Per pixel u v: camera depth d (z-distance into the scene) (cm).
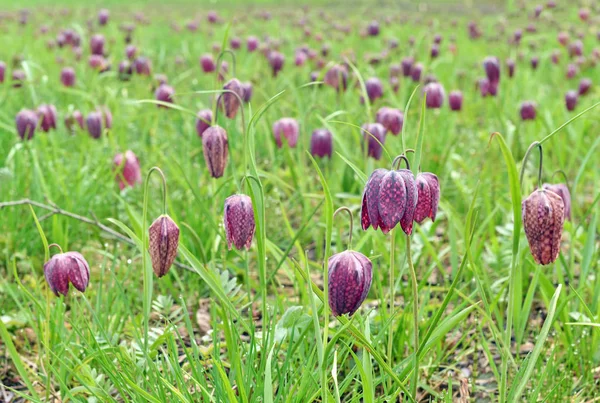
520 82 208
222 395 71
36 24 386
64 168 123
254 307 98
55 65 243
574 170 147
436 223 111
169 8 546
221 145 83
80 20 411
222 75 167
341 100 142
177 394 68
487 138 158
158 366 82
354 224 116
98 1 600
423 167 132
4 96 168
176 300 99
